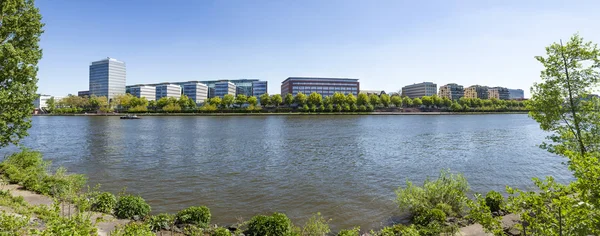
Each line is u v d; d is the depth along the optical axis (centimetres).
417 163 3092
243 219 1573
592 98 1218
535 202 647
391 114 15500
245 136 5547
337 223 1534
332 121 10131
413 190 1564
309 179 2416
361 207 1758
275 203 1834
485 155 3578
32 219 1123
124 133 6078
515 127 7606
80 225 819
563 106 1263
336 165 2983
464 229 1230
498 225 728
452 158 3378
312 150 3938
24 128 1906
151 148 4078
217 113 14575
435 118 12294
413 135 5744
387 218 1582
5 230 793
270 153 3703
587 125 1208
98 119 11669
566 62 1241
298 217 1616
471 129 7044
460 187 1523
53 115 14762
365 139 5106
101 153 3656
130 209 1411
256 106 15875
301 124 8675
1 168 2005
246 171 2702
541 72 1324
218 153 3691
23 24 1911
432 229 1159
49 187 1702
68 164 2989
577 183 610
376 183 2300
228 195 1986
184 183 2280
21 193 1652
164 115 14250
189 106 15600
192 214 1319
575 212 567
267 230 1174
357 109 15712
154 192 2044
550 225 641
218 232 1165
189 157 3409
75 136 5481
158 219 1273
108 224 1247
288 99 16025
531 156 3500
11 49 1719
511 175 2591
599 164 594
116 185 2217
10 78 1809
